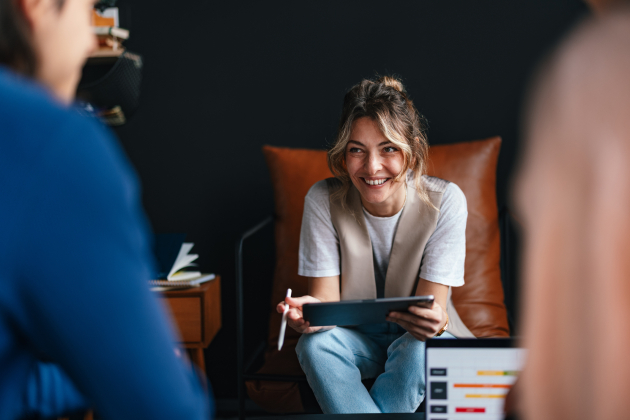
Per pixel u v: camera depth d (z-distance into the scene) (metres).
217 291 2.04
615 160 0.30
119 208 0.45
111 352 0.43
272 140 2.12
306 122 2.10
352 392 1.25
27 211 0.41
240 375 1.55
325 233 1.44
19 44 0.49
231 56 2.10
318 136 2.10
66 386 0.66
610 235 0.30
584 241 0.30
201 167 2.15
